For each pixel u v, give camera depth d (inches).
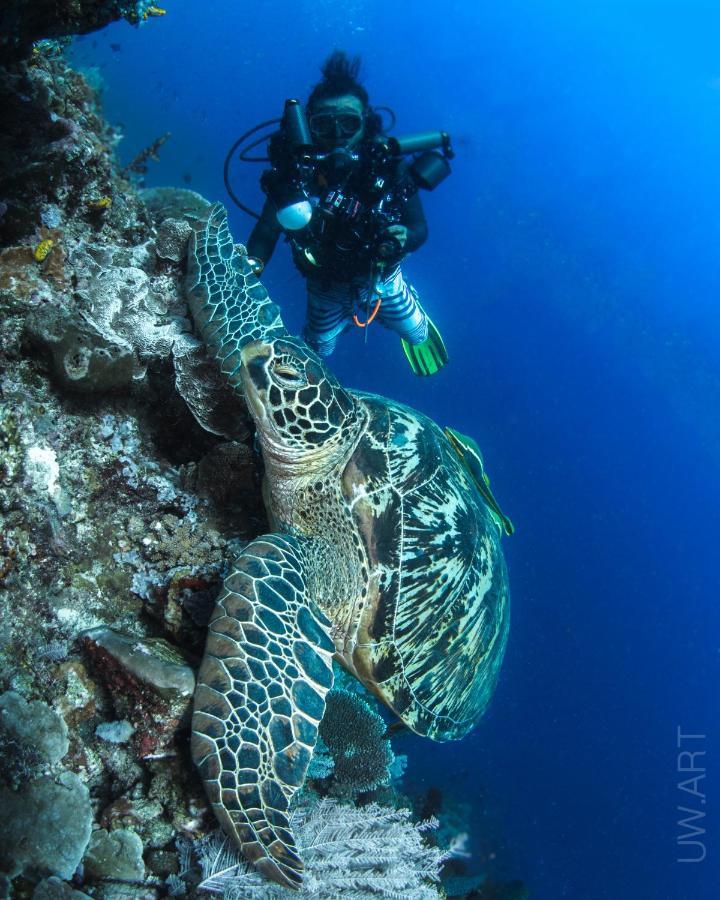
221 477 69.7
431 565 67.6
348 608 65.4
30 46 61.4
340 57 89.1
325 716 72.8
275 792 50.6
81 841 48.4
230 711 50.8
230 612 53.7
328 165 84.4
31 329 58.9
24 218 63.8
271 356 62.9
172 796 52.5
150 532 64.7
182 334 69.9
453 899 105.8
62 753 50.5
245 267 71.8
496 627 77.4
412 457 69.4
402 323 113.2
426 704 70.3
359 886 56.6
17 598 54.3
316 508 66.9
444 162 89.4
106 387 62.4
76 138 67.4
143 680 51.0
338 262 90.7
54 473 58.0
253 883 51.0
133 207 74.5
